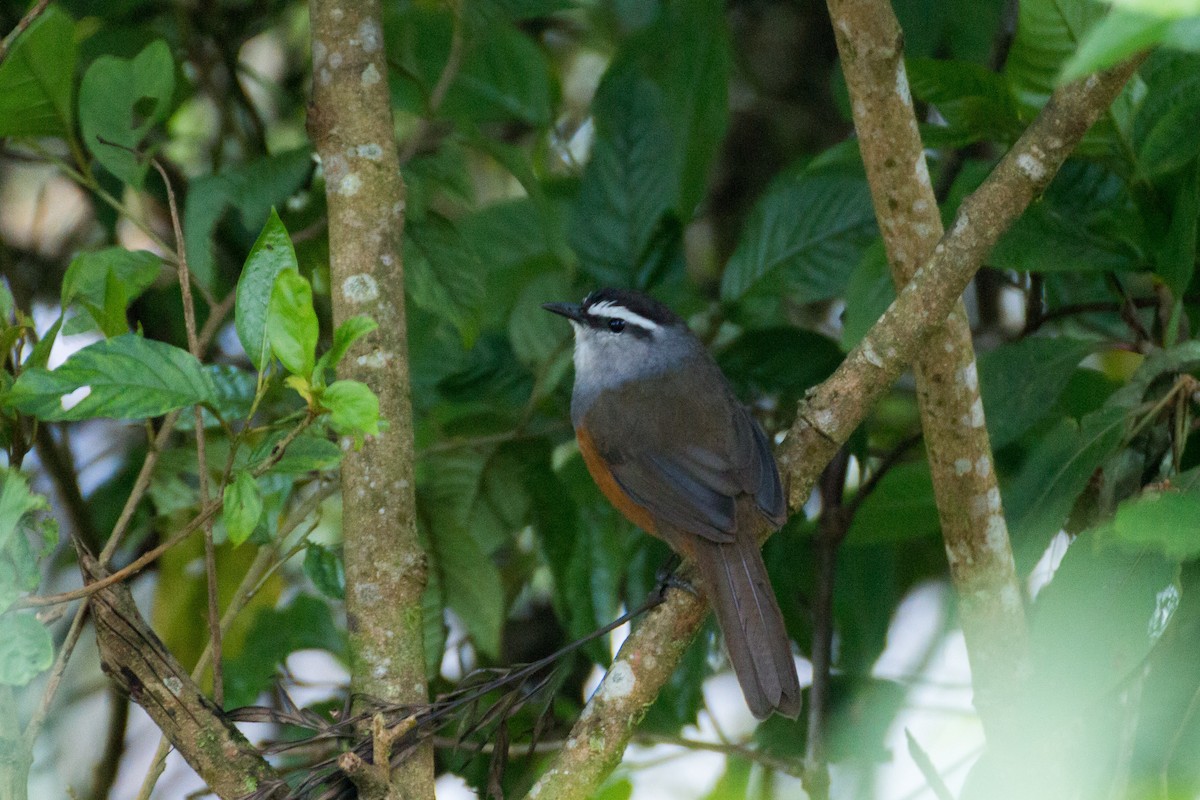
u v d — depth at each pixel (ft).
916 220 27.02
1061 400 38.58
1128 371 44.11
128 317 44.37
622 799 29.12
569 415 40.57
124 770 45.62
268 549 31.24
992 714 29.07
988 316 47.83
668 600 27.63
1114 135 31.32
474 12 37.37
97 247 44.11
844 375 28.55
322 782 23.80
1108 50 13.04
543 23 51.67
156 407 21.62
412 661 25.17
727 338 40.47
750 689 29.37
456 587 33.60
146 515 39.65
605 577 38.09
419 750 24.44
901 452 38.17
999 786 25.30
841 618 41.86
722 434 34.04
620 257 41.27
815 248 39.63
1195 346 28.66
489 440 37.68
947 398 27.81
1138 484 29.04
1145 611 24.14
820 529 38.60
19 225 50.98
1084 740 24.91
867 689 39.04
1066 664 24.23
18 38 29.30
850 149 34.19
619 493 35.68
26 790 23.99
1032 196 25.04
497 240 43.65
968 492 28.55
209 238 32.48
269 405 35.04
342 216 27.84
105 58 31.01
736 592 30.58
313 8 29.12
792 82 52.26
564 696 44.06
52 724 43.32
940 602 44.14
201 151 48.67
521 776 37.17
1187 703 24.77
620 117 41.22
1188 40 12.87
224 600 39.55
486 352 40.96
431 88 42.73
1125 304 33.63
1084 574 24.58
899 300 26.68
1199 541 19.13
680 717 37.68
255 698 37.22
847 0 24.95
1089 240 32.45
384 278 27.53
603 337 37.11
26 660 21.68
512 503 37.35
